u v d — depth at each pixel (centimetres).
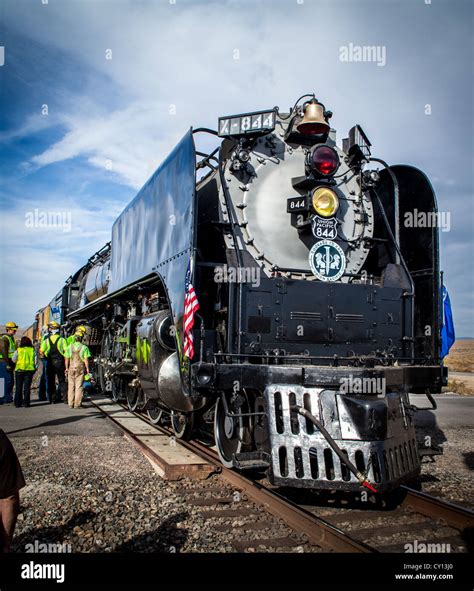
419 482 542
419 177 637
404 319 604
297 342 535
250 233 567
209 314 588
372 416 422
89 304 1200
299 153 612
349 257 617
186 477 513
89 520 403
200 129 562
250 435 535
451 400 1498
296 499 467
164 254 616
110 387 1100
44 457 604
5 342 1174
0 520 266
